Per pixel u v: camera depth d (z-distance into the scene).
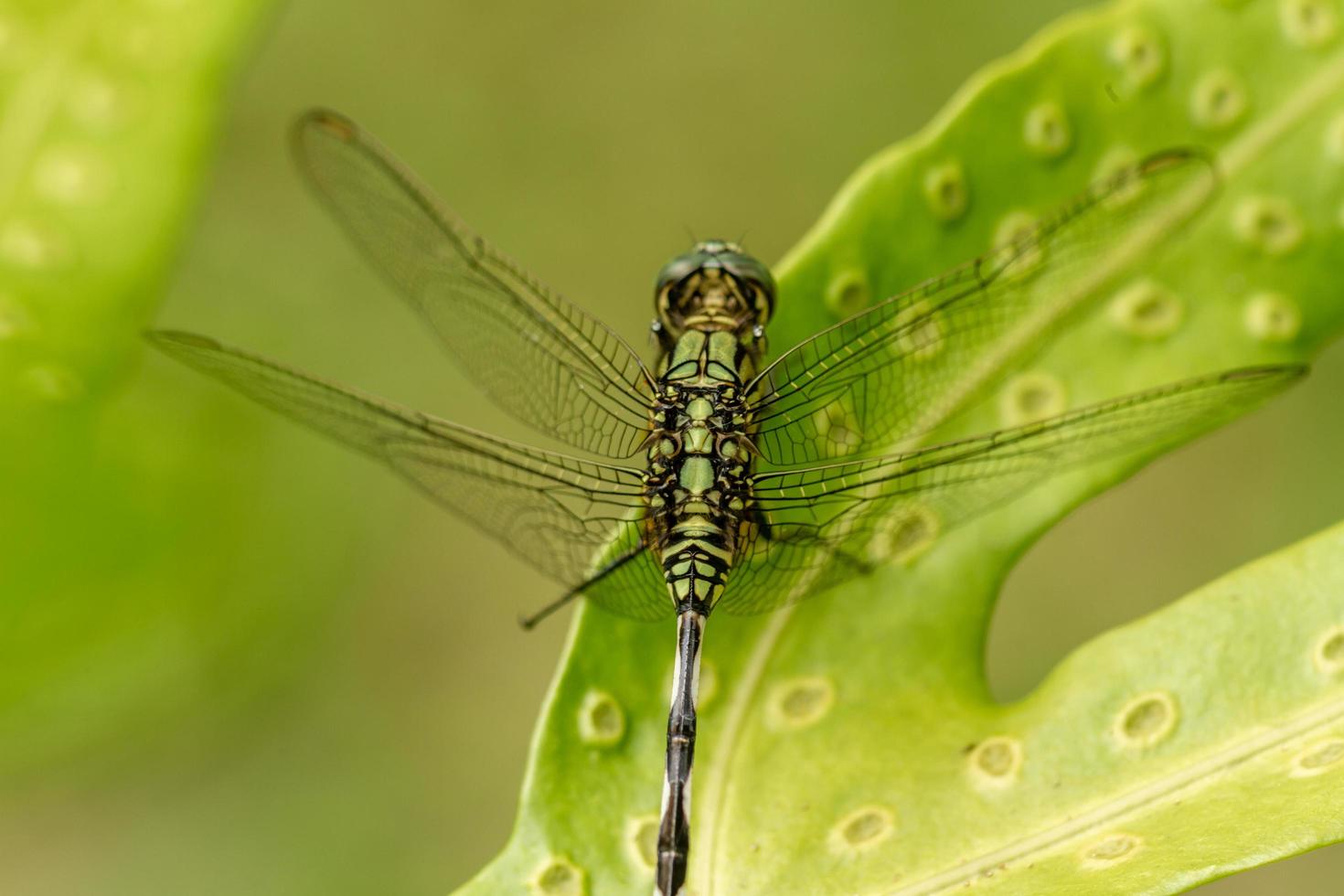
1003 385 0.35
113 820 0.45
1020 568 0.47
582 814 0.34
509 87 0.53
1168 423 0.34
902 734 0.34
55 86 0.35
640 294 0.51
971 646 0.34
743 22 0.52
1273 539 0.45
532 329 0.36
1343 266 0.35
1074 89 0.35
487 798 0.48
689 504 0.35
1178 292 0.35
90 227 0.35
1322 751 0.33
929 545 0.34
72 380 0.35
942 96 0.50
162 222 0.35
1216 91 0.35
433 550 0.49
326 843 0.46
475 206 0.52
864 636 0.34
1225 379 0.34
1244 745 0.33
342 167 0.37
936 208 0.35
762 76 0.52
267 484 0.40
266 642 0.40
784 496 0.35
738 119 0.52
